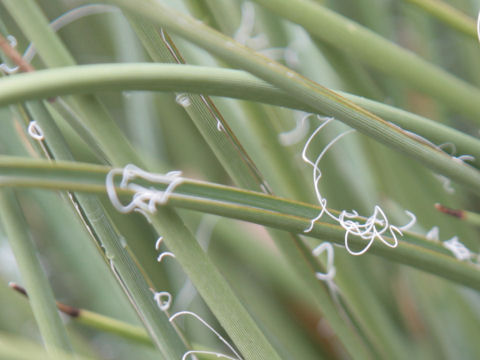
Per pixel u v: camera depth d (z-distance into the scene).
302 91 0.21
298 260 0.26
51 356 0.20
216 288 0.22
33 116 0.22
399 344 0.32
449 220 0.32
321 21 0.23
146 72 0.19
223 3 0.32
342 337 0.27
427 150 0.22
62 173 0.20
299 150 0.32
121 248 0.23
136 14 0.19
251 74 0.21
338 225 0.23
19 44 0.29
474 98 0.23
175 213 0.22
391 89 0.37
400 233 0.23
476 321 0.33
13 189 0.24
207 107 0.23
